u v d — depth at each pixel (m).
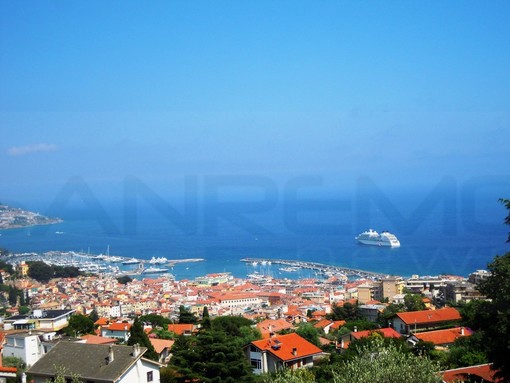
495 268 43.28
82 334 108.88
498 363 42.78
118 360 55.22
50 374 55.03
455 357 66.44
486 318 43.72
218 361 59.28
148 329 116.00
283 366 66.69
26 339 82.75
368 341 67.62
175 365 62.16
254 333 103.19
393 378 34.88
